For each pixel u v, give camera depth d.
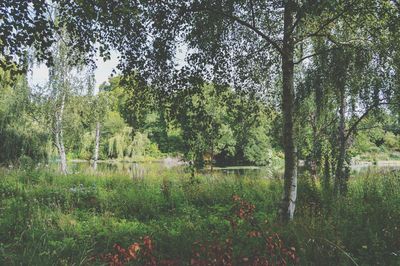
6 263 5.43
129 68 7.39
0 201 10.99
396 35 8.27
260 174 18.75
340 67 8.73
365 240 6.35
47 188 13.01
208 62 7.94
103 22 6.75
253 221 5.86
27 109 21.62
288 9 7.27
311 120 11.73
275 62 9.40
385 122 11.54
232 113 8.46
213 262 4.34
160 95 7.51
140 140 39.22
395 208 8.34
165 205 11.38
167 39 7.38
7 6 5.98
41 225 7.82
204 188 13.18
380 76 9.43
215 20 7.63
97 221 8.86
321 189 10.77
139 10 6.54
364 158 32.78
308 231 6.04
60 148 22.36
